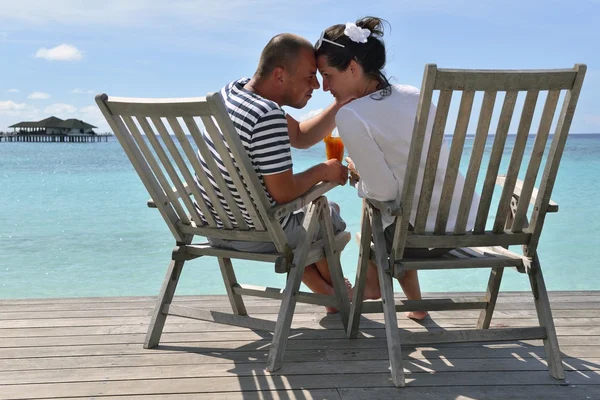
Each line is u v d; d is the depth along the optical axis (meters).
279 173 2.24
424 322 2.96
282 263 2.34
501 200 2.19
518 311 3.12
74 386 2.19
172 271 2.62
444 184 2.13
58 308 3.21
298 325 2.89
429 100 1.95
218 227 2.44
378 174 2.26
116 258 6.15
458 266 2.29
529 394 2.09
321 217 2.56
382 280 2.29
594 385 2.17
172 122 2.16
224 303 3.31
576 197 11.20
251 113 2.21
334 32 2.37
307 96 2.52
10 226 8.19
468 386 2.16
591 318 2.97
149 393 2.12
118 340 2.70
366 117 2.26
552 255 5.98
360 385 2.18
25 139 95.38
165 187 2.46
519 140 2.06
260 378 2.25
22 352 2.55
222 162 2.33
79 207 10.41
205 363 2.41
